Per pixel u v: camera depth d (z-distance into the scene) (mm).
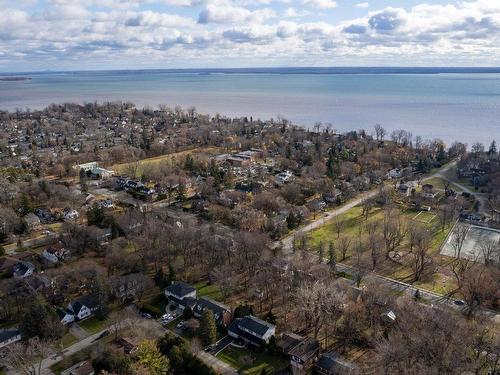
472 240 182750
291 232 190750
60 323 117688
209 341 112875
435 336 100562
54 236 178500
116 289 132000
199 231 163500
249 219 185625
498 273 139875
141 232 171750
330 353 107625
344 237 173500
